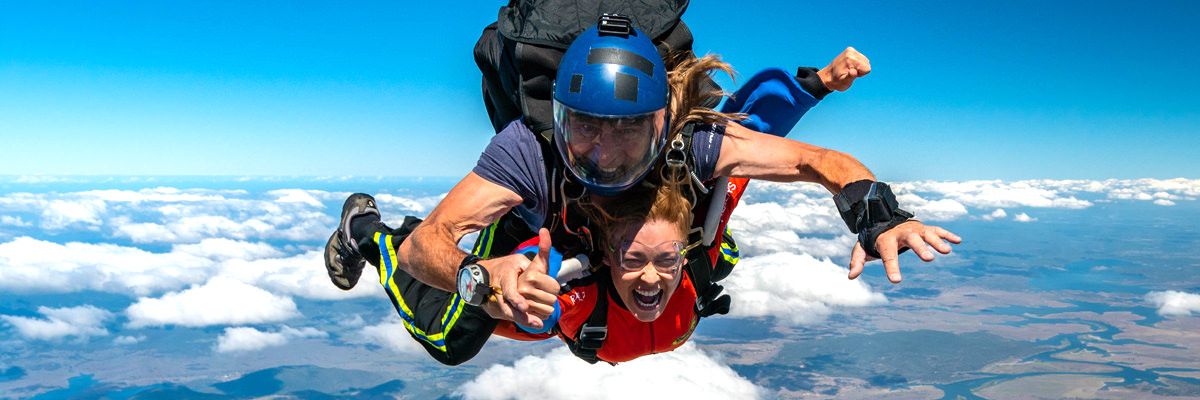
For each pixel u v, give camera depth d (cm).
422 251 219
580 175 221
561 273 230
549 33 236
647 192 231
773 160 225
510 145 229
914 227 190
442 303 271
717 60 227
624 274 236
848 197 202
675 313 264
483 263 203
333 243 299
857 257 198
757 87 259
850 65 248
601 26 217
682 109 229
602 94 208
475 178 228
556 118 218
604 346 265
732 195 266
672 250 232
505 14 251
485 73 267
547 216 236
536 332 273
